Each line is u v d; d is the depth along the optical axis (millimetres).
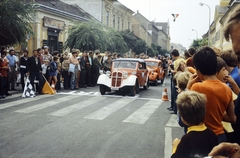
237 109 3334
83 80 18344
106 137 7184
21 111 10039
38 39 29891
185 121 3115
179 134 7688
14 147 6254
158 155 5973
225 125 3881
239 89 4109
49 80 15461
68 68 16875
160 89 19219
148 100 13617
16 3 16297
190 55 9328
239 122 3332
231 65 4613
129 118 9461
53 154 5852
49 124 8352
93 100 13016
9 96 13328
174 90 10180
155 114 10250
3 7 15539
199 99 3066
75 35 28688
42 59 15633
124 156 5840
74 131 7664
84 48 28406
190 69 7109
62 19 34844
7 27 15781
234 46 1947
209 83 3709
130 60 16844
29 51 28953
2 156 5695
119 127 8250
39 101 12203
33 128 7859
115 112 10430
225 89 3703
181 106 3092
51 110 10375
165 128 8289
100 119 9195
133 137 7270
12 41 16734
